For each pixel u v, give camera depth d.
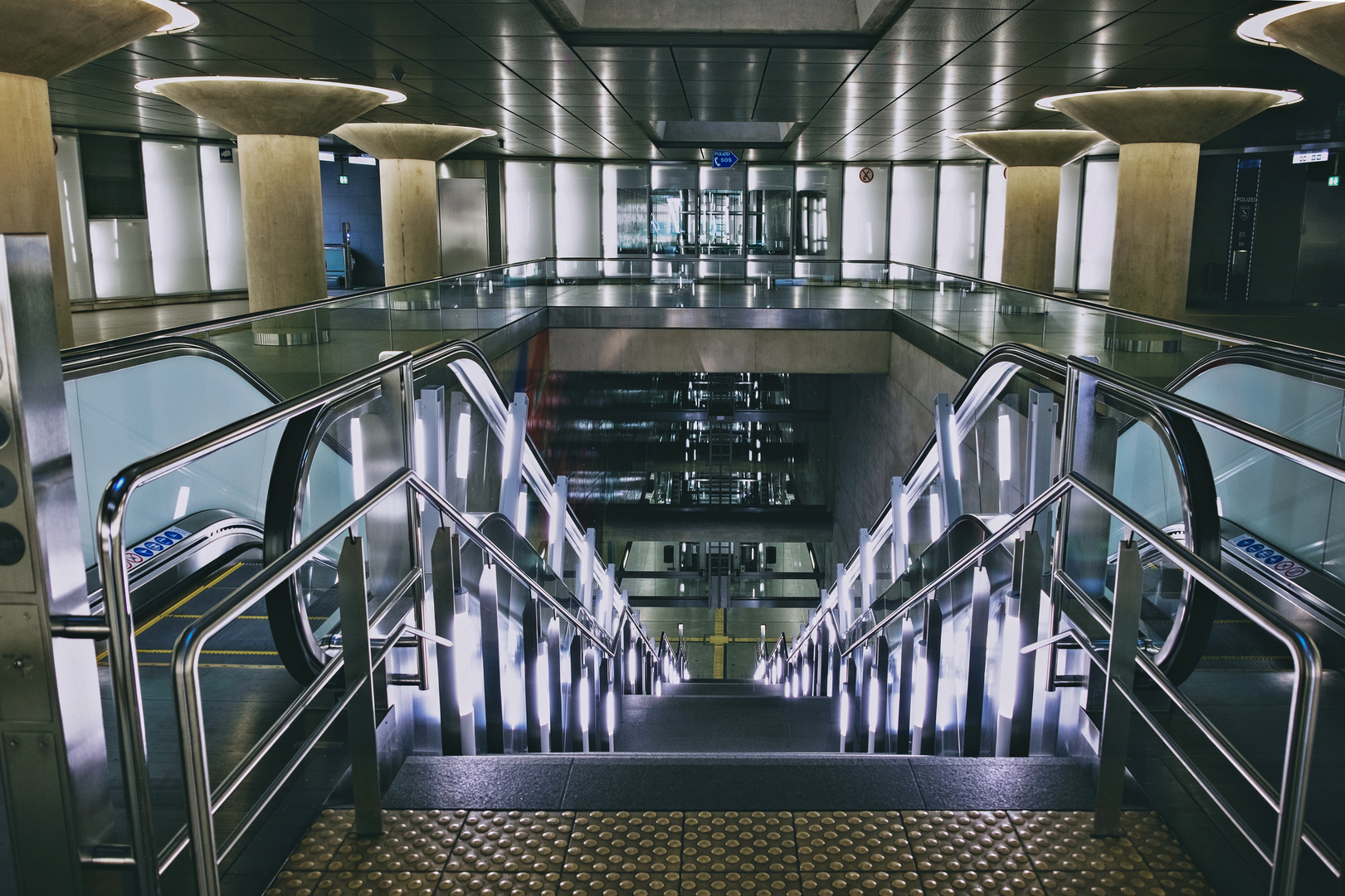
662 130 23.80
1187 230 15.77
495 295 18.22
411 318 14.32
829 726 7.84
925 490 9.66
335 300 11.03
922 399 17.20
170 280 26.06
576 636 6.17
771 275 21.95
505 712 4.44
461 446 7.41
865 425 24.52
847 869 2.49
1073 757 3.18
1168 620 4.52
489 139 23.53
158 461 1.63
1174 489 5.94
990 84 14.27
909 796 2.83
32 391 1.45
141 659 4.58
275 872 2.48
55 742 1.53
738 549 39.25
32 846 1.58
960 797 2.82
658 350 20.52
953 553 4.72
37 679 1.51
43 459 1.47
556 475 22.78
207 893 1.67
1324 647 4.18
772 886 2.42
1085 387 3.23
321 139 25.98
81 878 1.58
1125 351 11.46
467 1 9.45
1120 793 2.61
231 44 11.73
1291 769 1.65
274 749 3.02
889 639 6.18
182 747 1.62
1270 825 2.65
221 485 7.16
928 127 19.98
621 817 2.73
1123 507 2.55
